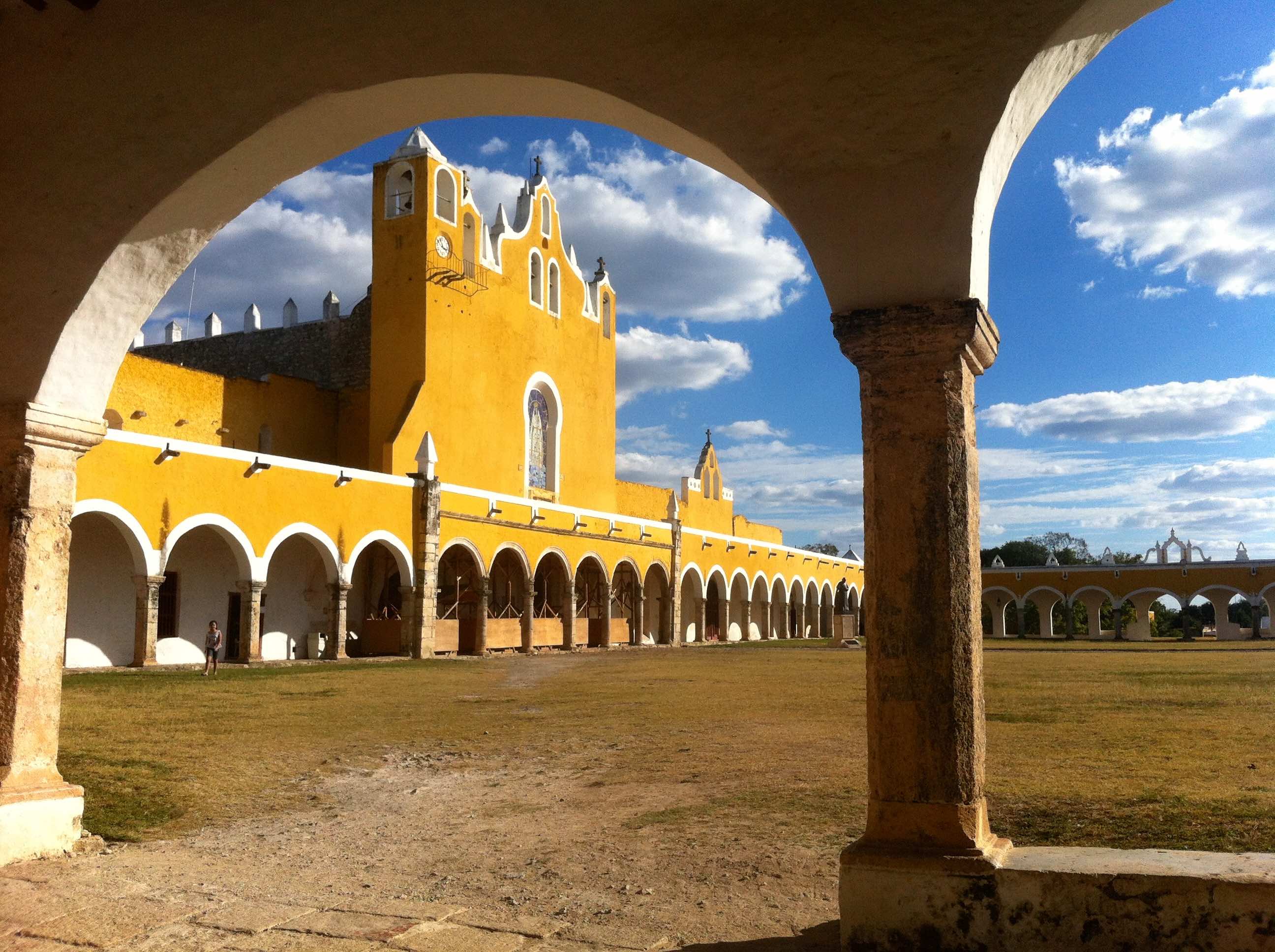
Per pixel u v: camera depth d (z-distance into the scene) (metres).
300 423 32.66
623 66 4.46
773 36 4.22
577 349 41.06
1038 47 3.90
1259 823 5.73
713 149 4.46
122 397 26.31
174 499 21.23
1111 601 55.91
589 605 38.91
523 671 21.92
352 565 25.50
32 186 5.52
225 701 14.39
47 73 5.43
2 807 5.30
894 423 4.18
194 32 5.12
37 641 5.56
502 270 35.84
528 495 36.75
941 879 3.79
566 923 4.38
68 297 5.52
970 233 4.09
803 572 55.28
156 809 7.18
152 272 5.79
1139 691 15.39
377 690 16.59
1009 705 13.18
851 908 3.89
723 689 16.78
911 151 4.12
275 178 5.64
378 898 4.78
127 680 17.84
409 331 31.97
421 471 27.62
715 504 54.25
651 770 8.62
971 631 4.00
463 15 4.62
